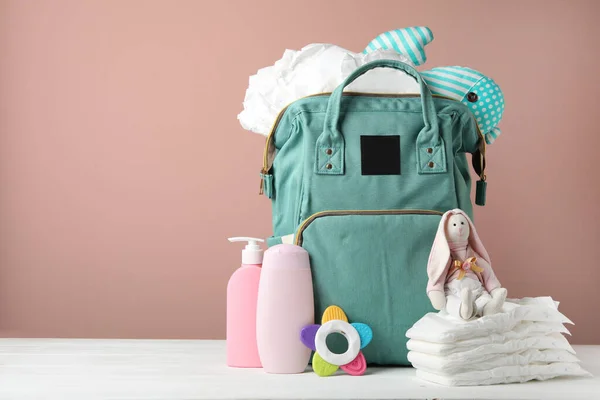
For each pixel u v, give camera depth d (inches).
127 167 78.5
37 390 33.9
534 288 80.3
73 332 77.3
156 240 78.1
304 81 46.6
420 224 40.7
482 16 81.0
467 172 47.8
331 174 42.6
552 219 80.7
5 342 52.4
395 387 34.6
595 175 81.2
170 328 77.5
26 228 77.6
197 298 77.9
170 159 78.7
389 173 42.7
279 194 46.4
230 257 78.3
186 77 79.2
